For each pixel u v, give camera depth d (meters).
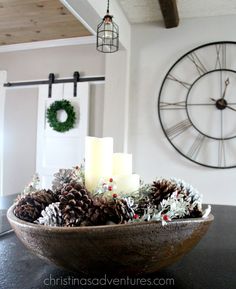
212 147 2.45
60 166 2.83
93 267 0.46
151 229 0.45
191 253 0.70
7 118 3.06
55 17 2.40
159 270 0.56
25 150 2.99
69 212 0.47
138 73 2.63
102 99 2.79
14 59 3.06
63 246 0.44
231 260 0.66
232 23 2.46
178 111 2.53
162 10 2.22
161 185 0.55
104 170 0.56
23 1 2.15
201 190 2.45
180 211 0.49
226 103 2.43
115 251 0.44
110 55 2.61
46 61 2.96
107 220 0.47
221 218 1.13
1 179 3.03
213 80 2.48
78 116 2.81
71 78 2.87
